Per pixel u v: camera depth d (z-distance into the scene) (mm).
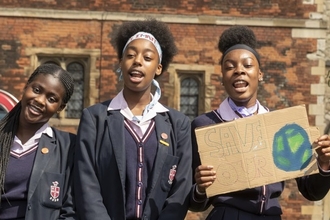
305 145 6516
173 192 6578
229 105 7020
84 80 18031
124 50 6930
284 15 18109
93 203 6410
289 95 18031
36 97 6652
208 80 17984
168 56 7238
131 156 6539
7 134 6660
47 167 6559
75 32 17938
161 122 6703
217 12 18094
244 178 6457
